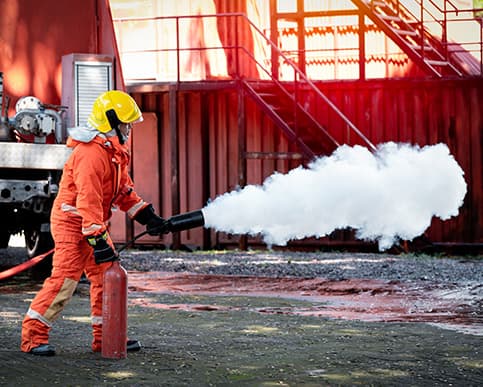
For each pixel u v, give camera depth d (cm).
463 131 1670
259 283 1130
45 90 1098
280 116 1742
